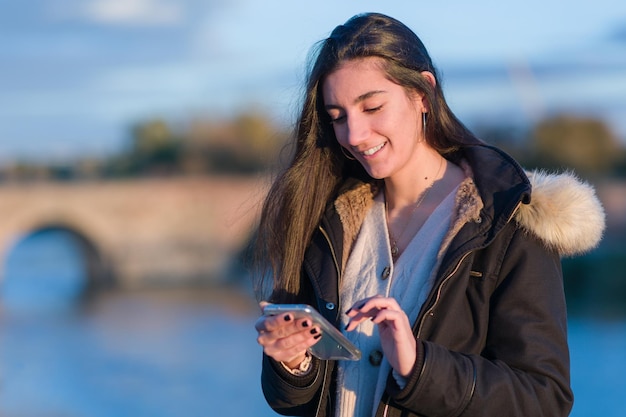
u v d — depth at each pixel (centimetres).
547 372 292
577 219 301
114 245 6681
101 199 6650
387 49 309
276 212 344
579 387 2720
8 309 5419
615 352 3181
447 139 329
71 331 4481
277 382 317
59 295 6188
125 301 5775
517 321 297
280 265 343
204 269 6725
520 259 303
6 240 6544
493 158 318
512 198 301
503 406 285
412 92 316
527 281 300
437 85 327
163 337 4306
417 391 281
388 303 279
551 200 302
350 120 311
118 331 4497
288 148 354
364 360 315
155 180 6788
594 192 317
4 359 3572
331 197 342
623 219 5041
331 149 341
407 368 282
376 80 307
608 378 2802
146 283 6688
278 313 281
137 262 6694
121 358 3700
